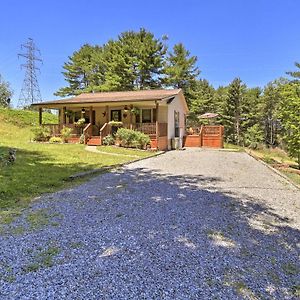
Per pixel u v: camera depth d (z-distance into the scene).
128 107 18.38
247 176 8.59
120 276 2.79
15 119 24.92
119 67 31.58
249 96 43.00
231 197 5.99
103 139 16.73
